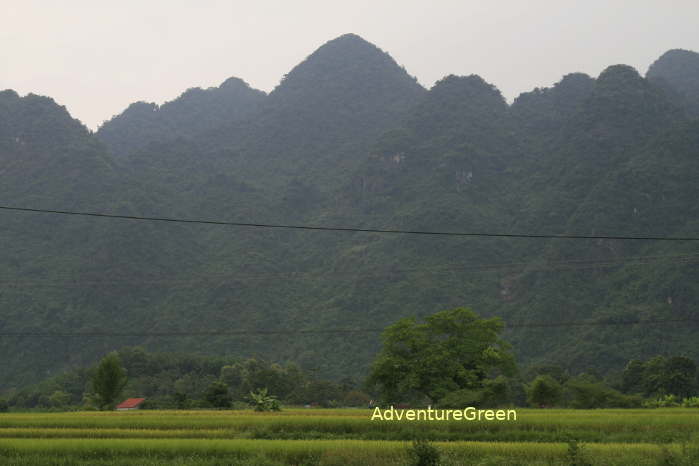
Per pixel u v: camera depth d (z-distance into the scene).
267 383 134.12
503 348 69.00
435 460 31.36
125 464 35.16
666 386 118.44
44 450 37.94
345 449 35.53
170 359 173.00
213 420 52.44
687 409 67.81
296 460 35.41
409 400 75.50
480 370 66.44
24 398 149.12
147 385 153.88
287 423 47.44
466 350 66.81
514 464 32.66
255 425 47.66
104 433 46.66
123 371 85.75
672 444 36.31
